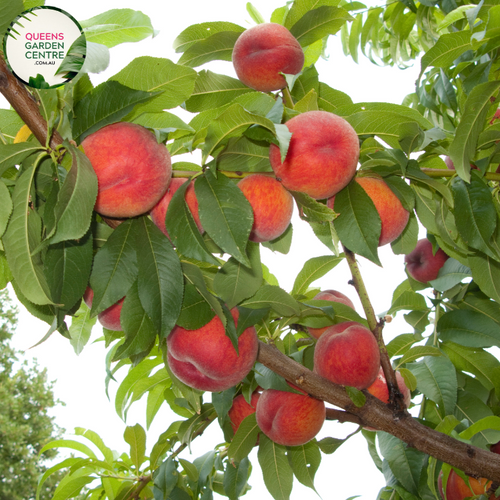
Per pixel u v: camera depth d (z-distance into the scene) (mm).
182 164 1992
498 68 2365
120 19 1848
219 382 2006
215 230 1555
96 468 2990
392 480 2311
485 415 2510
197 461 2754
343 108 2092
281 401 2184
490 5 2176
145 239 1690
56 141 1537
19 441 14617
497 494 2025
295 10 2156
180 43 2252
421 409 2605
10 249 1442
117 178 1589
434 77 2982
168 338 1982
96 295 1622
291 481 2488
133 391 2791
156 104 1745
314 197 1807
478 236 1859
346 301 2545
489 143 2014
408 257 2986
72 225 1330
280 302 2092
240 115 1571
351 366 2041
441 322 2604
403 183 1913
